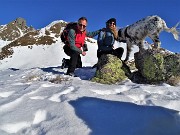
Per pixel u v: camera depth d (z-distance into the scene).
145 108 1.60
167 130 1.36
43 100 1.78
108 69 2.63
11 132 1.37
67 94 1.90
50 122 1.44
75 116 1.50
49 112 1.57
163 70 2.60
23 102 1.75
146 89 2.24
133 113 1.53
